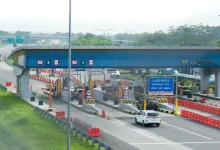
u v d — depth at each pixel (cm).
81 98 9762
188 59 10444
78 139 5644
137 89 10988
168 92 8244
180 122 7438
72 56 9888
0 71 18575
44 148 5253
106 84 13475
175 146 5466
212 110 8675
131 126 6962
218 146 5491
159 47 10169
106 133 6262
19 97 10238
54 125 6731
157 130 6631
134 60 10181
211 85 13700
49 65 9794
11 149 5812
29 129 6431
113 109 9125
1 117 7988
